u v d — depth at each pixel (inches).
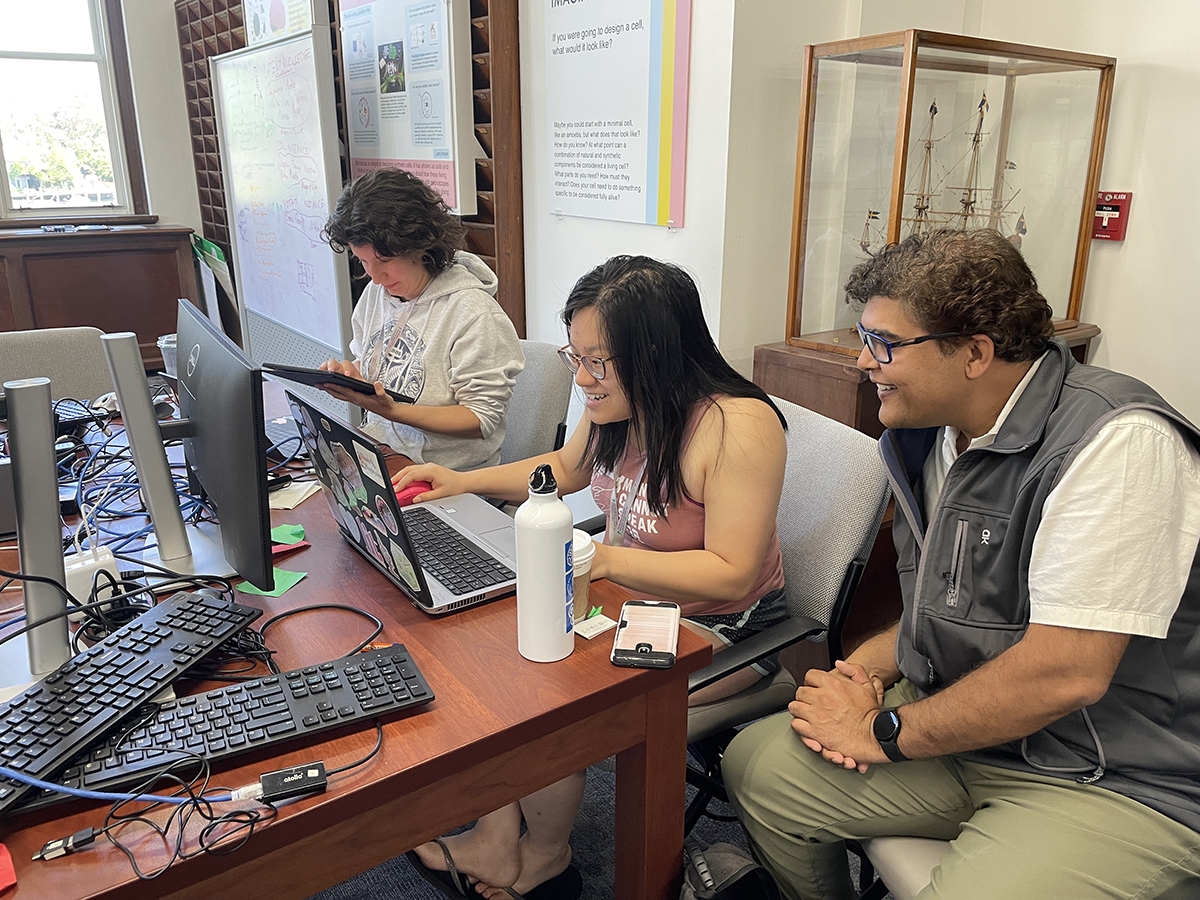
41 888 27.7
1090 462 39.9
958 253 42.8
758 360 85.3
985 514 45.1
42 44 180.7
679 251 90.0
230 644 40.6
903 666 51.8
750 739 52.1
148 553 52.1
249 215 158.1
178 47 190.5
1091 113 81.0
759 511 49.9
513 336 77.9
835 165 80.6
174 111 194.1
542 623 39.3
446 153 112.1
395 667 38.0
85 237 164.1
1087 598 39.4
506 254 112.2
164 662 37.6
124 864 28.7
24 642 42.3
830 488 56.9
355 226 72.6
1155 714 42.5
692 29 82.5
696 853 47.6
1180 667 42.1
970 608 46.2
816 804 48.3
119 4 184.9
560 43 98.3
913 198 76.3
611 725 40.1
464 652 40.8
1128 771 42.3
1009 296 42.3
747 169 83.8
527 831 58.4
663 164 88.7
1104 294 86.5
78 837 29.3
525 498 63.6
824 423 59.4
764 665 56.6
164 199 197.3
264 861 31.4
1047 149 82.0
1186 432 40.3
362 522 46.7
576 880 61.1
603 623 43.2
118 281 169.9
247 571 43.6
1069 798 42.8
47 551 39.7
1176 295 81.1
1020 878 39.9
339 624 43.4
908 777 47.9
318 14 117.6
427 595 43.1
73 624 43.8
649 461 51.9
